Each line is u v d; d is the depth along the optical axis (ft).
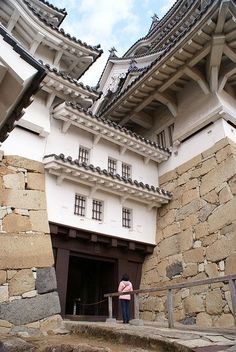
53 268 25.81
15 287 23.07
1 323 21.18
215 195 31.91
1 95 12.75
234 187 30.09
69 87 32.37
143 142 37.99
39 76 12.20
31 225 26.27
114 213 33.88
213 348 13.09
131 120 45.60
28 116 30.32
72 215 29.99
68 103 31.40
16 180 27.30
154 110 46.42
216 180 32.48
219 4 28.78
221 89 36.55
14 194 26.53
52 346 15.37
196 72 36.37
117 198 34.91
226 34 32.12
